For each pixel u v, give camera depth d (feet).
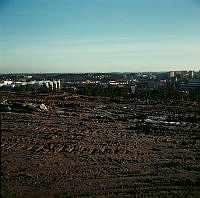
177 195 52.90
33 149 83.25
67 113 188.34
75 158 75.82
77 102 281.54
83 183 57.52
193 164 74.59
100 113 206.28
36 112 181.27
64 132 114.42
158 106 270.46
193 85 569.64
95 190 54.13
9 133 104.99
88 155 79.51
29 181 57.21
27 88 366.84
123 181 59.41
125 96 372.79
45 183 56.59
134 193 53.31
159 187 56.65
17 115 158.10
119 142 99.60
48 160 72.54
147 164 72.90
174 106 271.28
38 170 64.23
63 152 81.61
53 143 91.97
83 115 186.19
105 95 371.35
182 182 59.67
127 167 69.46
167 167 70.74
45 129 118.42
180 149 93.15
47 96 314.76
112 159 76.28
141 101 317.83
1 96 275.39
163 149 92.07
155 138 111.96
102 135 112.47
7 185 54.54
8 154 76.43
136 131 128.67
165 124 157.58
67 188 54.60
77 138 102.68
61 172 63.46
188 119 180.55
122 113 212.84
